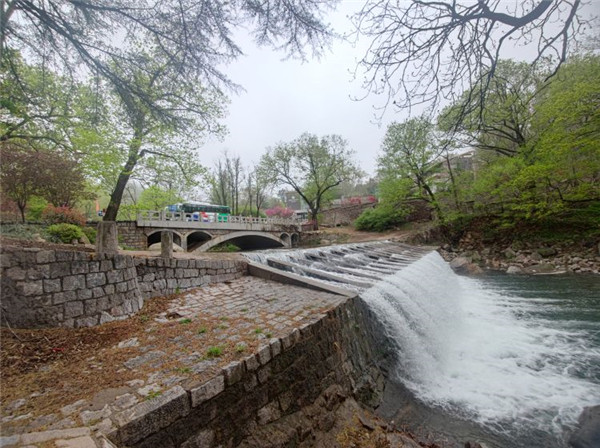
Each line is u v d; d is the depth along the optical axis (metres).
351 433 3.55
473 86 3.97
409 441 3.57
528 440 3.89
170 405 2.33
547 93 12.02
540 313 9.23
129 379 2.77
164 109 4.97
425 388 5.17
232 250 28.41
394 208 26.80
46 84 5.59
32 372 2.93
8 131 7.34
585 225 16.16
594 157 13.27
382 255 15.48
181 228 20.62
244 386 2.96
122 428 2.05
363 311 5.82
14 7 3.41
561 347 6.75
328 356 4.27
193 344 3.61
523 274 14.69
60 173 10.67
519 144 15.88
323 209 42.03
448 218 21.78
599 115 10.60
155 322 4.58
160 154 11.98
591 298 10.20
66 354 3.37
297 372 3.66
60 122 7.72
